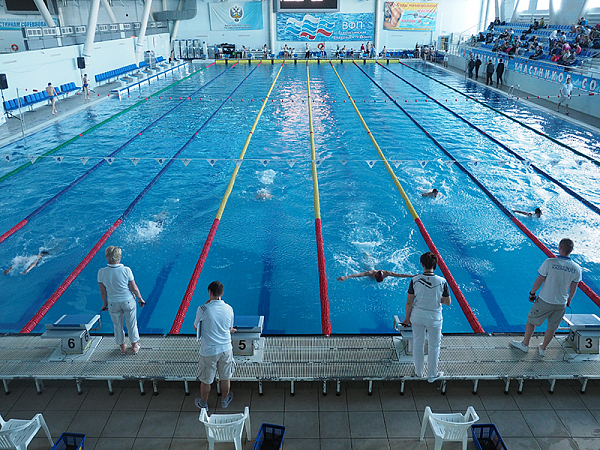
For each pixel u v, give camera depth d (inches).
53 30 531.2
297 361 125.9
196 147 360.8
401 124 431.8
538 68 547.5
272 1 951.6
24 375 119.6
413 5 949.8
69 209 251.9
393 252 206.2
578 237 217.6
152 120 450.6
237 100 550.3
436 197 262.7
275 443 105.9
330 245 212.2
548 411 115.8
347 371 121.9
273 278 189.0
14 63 450.3
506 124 425.7
